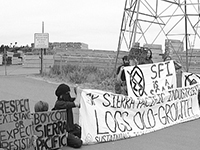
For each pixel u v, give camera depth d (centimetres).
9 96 1289
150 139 746
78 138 663
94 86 1780
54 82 1933
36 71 2958
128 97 802
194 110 1029
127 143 708
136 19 1297
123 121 784
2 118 557
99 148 663
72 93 1428
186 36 1523
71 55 3312
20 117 582
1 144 554
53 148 632
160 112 891
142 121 830
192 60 2677
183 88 984
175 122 919
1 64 4962
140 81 932
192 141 735
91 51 3725
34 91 1466
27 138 591
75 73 2070
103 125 733
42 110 637
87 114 714
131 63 1038
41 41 2530
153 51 2866
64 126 652
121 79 964
